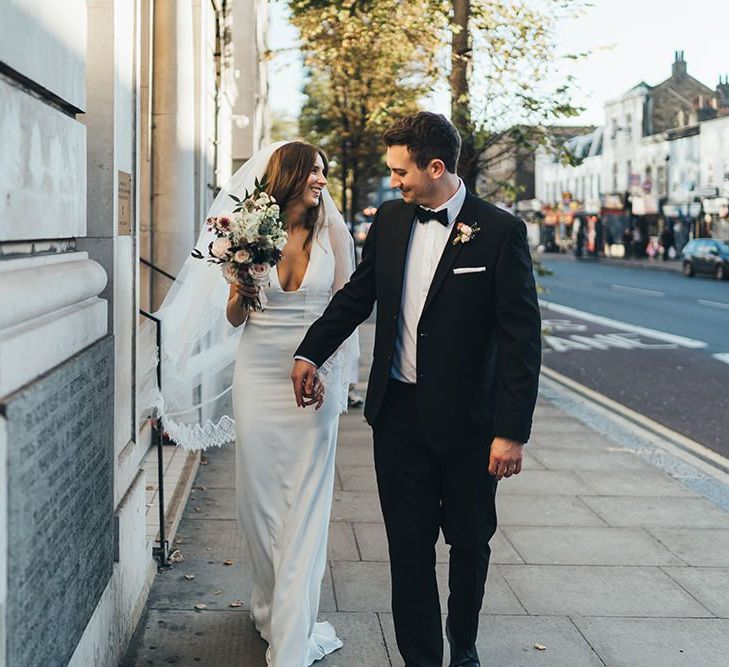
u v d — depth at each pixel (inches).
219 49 446.3
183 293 176.9
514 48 390.9
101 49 148.1
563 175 2952.8
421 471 144.3
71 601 115.0
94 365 128.5
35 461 97.0
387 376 142.8
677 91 2343.8
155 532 214.4
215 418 226.7
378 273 144.9
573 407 423.5
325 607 182.7
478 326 140.3
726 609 186.2
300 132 1017.5
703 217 1973.4
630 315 912.3
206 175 361.7
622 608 185.6
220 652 160.6
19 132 98.2
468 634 147.2
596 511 253.3
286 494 160.2
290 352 157.8
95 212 149.0
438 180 139.7
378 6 426.9
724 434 378.9
